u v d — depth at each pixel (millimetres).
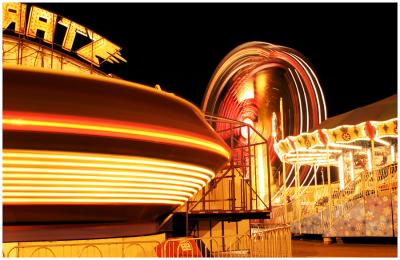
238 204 12008
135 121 5289
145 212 5977
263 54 33688
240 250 9070
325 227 18812
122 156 5230
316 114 33062
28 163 4820
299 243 18516
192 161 5973
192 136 5867
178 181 5984
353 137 18781
